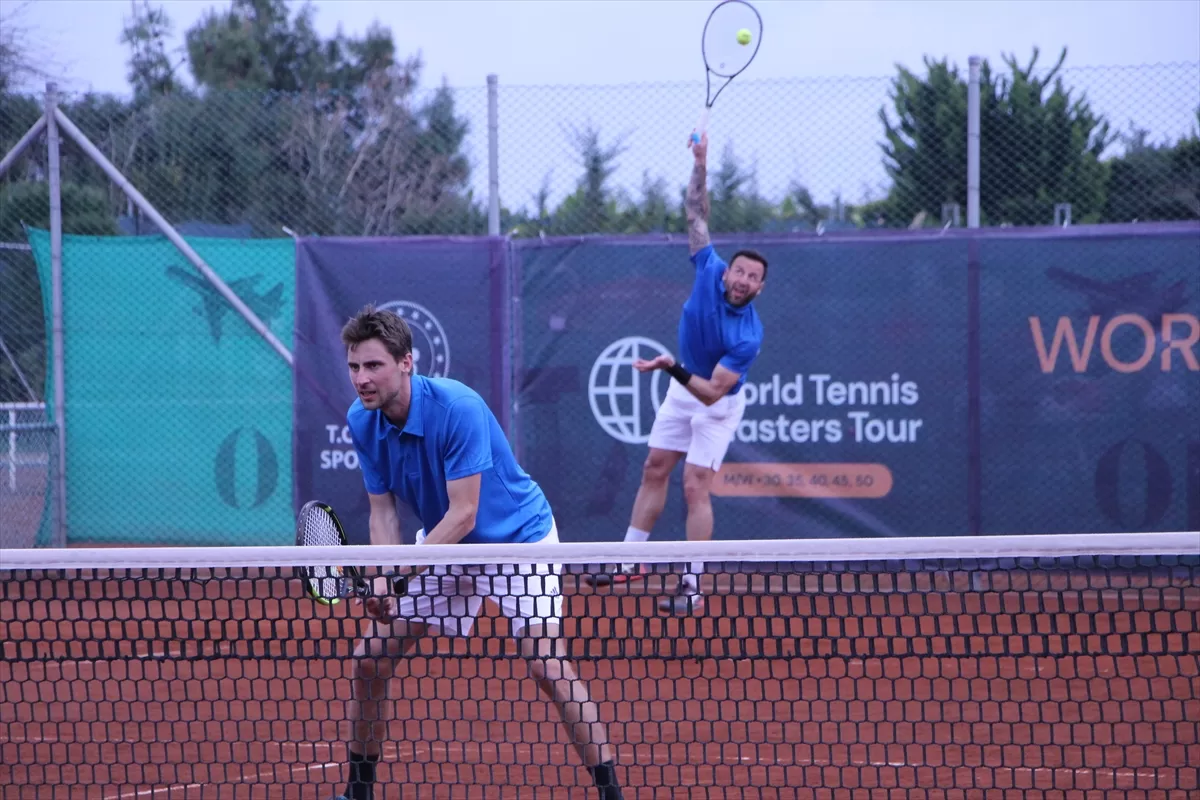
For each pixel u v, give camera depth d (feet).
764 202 74.69
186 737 41.78
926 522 71.87
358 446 35.35
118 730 42.75
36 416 80.94
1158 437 69.77
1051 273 70.49
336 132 81.30
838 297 72.23
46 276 79.25
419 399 33.32
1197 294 69.15
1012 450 71.10
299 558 32.37
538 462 74.43
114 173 77.00
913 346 71.82
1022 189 72.59
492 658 34.42
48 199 80.53
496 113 74.13
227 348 77.87
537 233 76.23
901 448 72.02
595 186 75.41
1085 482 70.54
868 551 31.32
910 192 73.87
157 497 78.48
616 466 74.08
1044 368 70.74
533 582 35.47
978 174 72.08
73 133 77.41
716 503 73.31
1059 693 46.34
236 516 77.92
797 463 72.84
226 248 77.51
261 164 80.18
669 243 73.46
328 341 76.28
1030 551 31.35
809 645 54.29
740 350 62.95
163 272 78.23
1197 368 69.31
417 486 34.91
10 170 79.87
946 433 71.67
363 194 82.07
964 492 71.51
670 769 38.27
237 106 80.12
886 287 71.87
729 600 63.98
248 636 56.65
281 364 77.56
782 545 31.22
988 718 43.45
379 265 75.61
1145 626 56.39
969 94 71.51
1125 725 42.04
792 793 35.94
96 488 78.95
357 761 34.17
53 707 46.26
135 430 78.59
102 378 78.79
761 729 42.42
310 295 76.38
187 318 78.18
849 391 72.33
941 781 36.83
